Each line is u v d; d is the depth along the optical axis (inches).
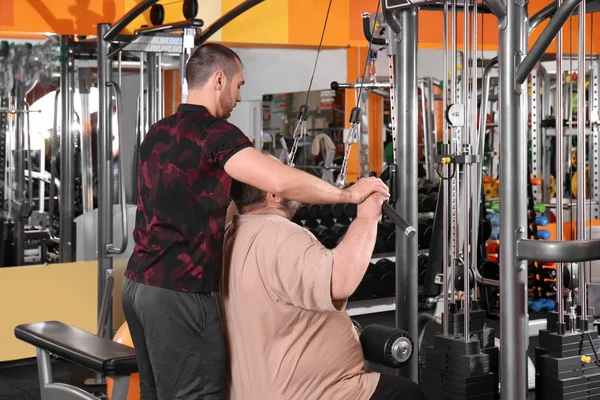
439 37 220.8
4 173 172.7
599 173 246.4
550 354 100.9
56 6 173.3
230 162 76.2
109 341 101.7
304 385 80.7
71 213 179.6
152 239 79.7
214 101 82.0
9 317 171.6
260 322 80.0
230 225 84.0
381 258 223.0
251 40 197.9
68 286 177.8
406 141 110.8
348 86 116.5
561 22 76.4
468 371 101.6
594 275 210.8
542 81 243.9
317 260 76.6
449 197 121.6
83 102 178.4
